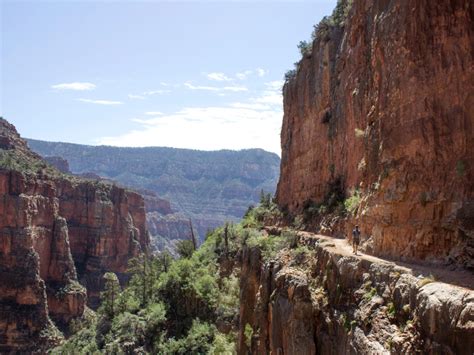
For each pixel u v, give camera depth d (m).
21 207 120.75
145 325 77.06
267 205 77.12
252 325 35.41
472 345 12.73
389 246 21.86
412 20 21.67
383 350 16.30
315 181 50.19
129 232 179.12
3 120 166.00
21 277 116.38
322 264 25.78
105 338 82.81
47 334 113.69
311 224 43.94
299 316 24.09
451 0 19.98
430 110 20.42
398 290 17.31
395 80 22.77
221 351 54.12
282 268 29.73
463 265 17.64
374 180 25.02
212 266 81.12
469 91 18.89
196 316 72.94
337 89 44.09
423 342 14.76
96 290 160.00
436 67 20.33
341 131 41.94
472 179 18.48
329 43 47.44
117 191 178.75
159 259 105.56
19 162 138.88
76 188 168.12
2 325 111.50
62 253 136.62
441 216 19.41
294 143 60.19
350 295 21.16
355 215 28.77
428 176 20.31
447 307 13.96
